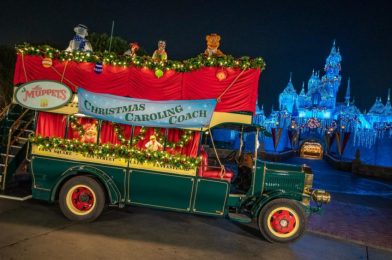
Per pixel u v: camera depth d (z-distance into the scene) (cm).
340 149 4153
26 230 605
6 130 887
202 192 694
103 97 698
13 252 505
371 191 1839
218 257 577
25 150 928
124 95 725
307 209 700
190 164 684
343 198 1428
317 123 6153
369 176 2791
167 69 716
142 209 829
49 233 603
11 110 902
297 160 4731
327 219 972
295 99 8275
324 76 8138
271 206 679
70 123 739
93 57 729
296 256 624
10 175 866
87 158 716
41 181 724
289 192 696
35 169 721
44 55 736
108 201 757
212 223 778
